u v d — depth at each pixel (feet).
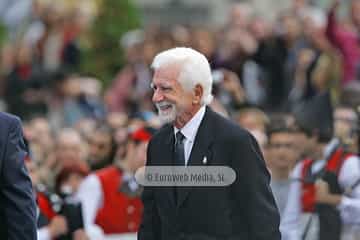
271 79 107.86
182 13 165.17
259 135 77.10
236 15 112.98
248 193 51.88
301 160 69.67
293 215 67.87
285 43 108.06
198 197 52.19
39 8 125.08
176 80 52.19
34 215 52.01
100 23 138.21
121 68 136.36
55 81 113.39
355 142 69.10
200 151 52.39
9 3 140.26
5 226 51.93
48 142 90.99
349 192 67.05
